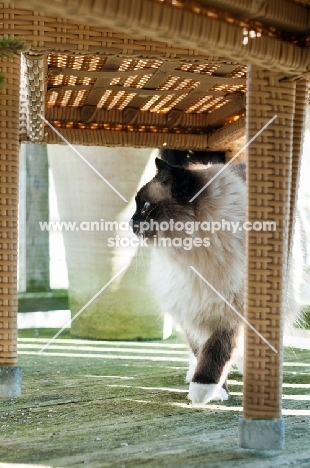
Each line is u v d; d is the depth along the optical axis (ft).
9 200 9.41
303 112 8.07
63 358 14.21
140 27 5.44
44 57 8.35
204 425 8.79
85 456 7.27
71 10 4.99
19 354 14.73
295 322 12.98
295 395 10.69
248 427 7.46
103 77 10.42
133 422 8.91
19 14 7.44
